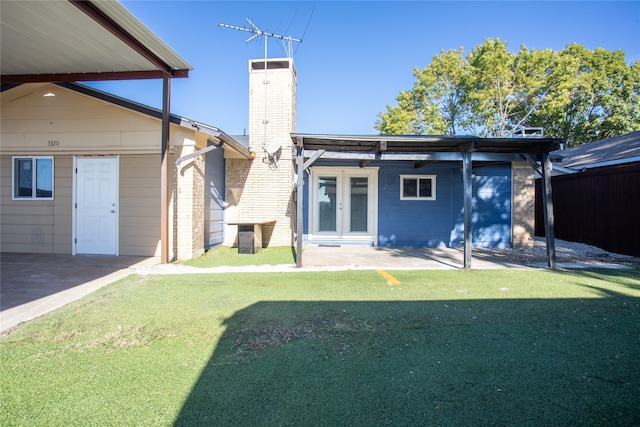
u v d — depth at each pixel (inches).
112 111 295.7
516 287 202.2
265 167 389.4
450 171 398.3
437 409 83.1
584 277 229.8
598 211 374.9
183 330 133.4
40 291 188.2
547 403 85.6
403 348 117.8
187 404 85.2
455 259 308.7
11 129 304.2
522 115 761.6
